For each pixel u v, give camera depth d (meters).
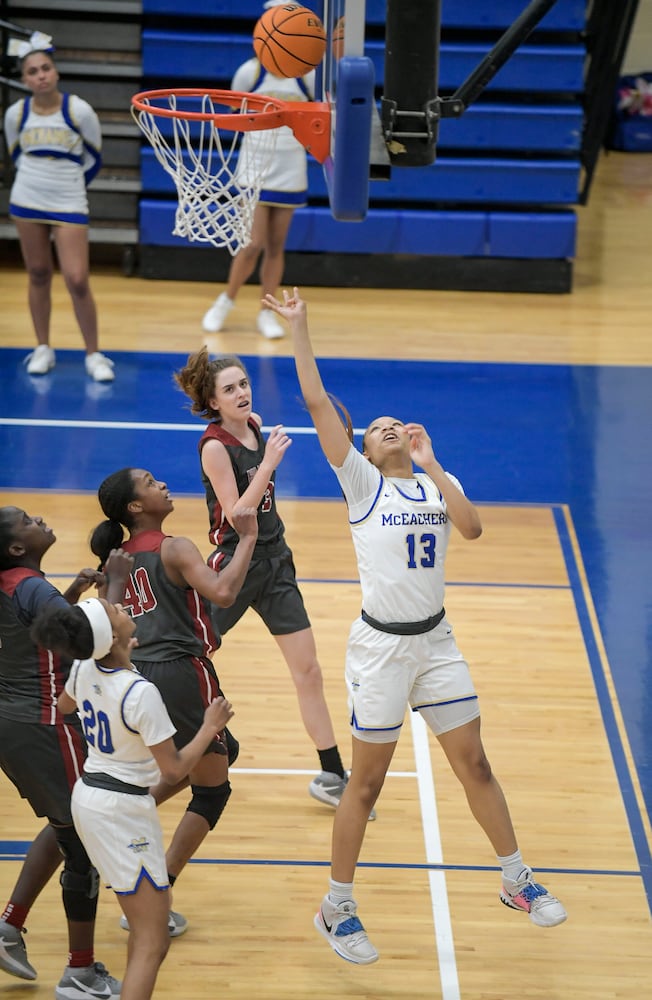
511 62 22.02
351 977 7.73
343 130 7.04
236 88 17.38
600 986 7.68
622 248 25.75
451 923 8.22
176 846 7.91
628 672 11.39
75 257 17.61
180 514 14.17
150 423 16.78
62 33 22.22
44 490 14.66
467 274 22.80
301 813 9.42
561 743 10.27
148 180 22.47
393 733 7.61
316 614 12.22
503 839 7.74
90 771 6.75
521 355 19.58
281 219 19.33
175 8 21.95
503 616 12.30
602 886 8.57
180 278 22.91
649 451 16.33
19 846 8.88
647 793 9.65
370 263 22.80
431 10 7.16
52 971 7.75
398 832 9.15
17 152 17.34
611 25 24.67
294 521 14.20
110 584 7.30
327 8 9.19
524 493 15.09
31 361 18.34
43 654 7.28
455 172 22.48
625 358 19.56
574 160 22.69
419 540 7.55
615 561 13.51
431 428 16.80
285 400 17.53
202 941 8.03
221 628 9.19
